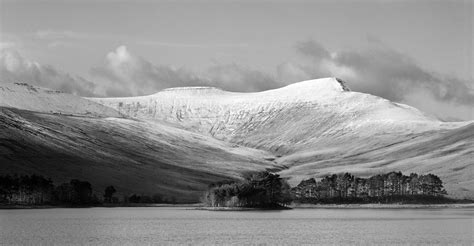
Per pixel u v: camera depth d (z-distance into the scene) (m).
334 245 155.25
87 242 159.88
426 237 168.88
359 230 189.00
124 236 173.75
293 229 193.12
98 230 188.62
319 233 181.62
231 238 169.62
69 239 165.62
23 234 175.25
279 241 163.12
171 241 163.00
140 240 164.75
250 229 193.38
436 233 178.38
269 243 159.25
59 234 176.75
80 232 182.38
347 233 180.75
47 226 199.75
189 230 190.25
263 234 179.12
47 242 159.00
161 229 193.12
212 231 187.25
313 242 161.12
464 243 156.25
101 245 154.25
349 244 156.75
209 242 161.25
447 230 186.75
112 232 183.62
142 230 190.00
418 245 152.88
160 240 164.88
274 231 187.00
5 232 179.88
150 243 158.88
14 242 158.25
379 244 155.75
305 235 176.38
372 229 191.50
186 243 159.25
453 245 152.75
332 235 176.25
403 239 165.12
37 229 189.12
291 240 165.12
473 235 173.25
